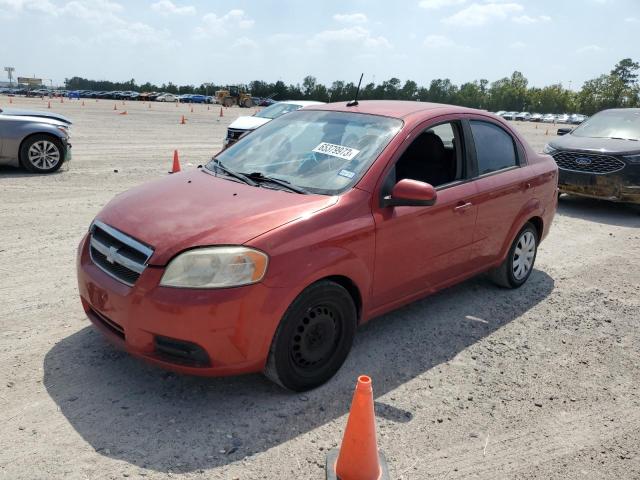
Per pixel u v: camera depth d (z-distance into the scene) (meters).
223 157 4.36
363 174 3.59
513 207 4.82
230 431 2.97
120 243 3.20
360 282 3.47
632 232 8.02
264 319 2.96
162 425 2.99
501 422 3.21
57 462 2.67
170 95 83.38
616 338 4.43
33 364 3.51
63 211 7.40
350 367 3.71
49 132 10.15
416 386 3.54
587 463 2.92
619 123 9.84
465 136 4.41
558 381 3.72
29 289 4.70
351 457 2.59
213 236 2.99
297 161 3.91
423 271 4.02
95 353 3.69
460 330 4.40
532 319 4.71
